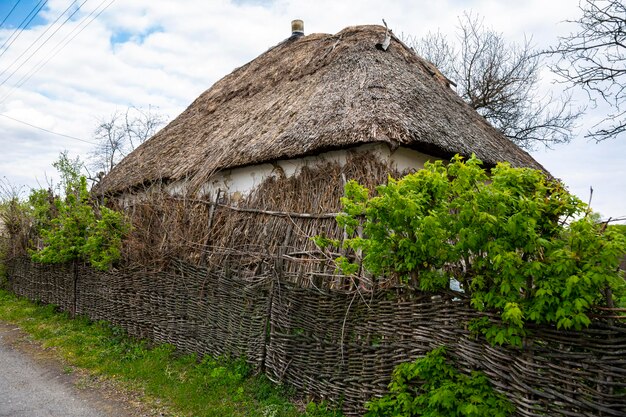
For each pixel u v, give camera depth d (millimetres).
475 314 3021
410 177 3172
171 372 5238
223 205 6383
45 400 4609
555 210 2805
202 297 5621
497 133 9422
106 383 5078
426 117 5984
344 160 5449
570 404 2525
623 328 2363
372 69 6891
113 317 7234
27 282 10102
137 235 6859
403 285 3484
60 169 12984
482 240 2768
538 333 2666
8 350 6371
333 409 3949
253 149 6520
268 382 4633
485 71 18188
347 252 4391
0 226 12312
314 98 6754
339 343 3986
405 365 3350
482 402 2809
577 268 2428
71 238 8023
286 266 5043
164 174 8484
